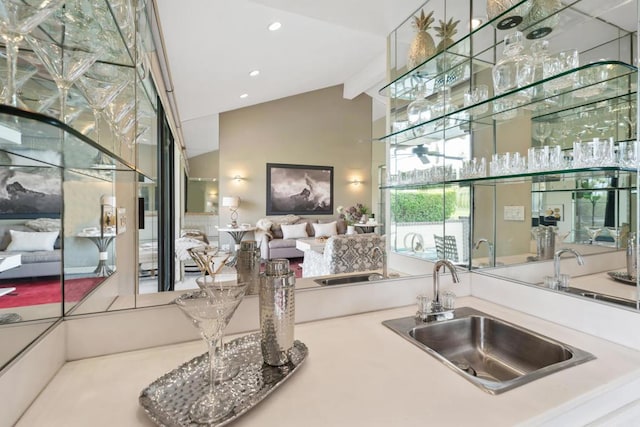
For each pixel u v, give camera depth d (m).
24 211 0.71
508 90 1.40
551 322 1.15
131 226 1.08
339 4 1.53
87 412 0.62
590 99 1.23
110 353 0.88
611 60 1.05
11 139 0.53
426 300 1.20
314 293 1.16
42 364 0.70
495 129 1.61
